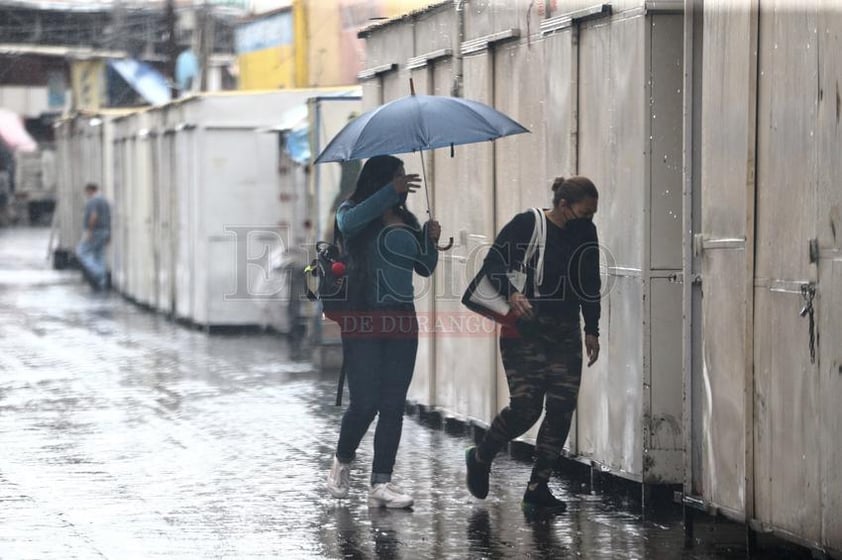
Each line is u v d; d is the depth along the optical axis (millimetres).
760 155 18547
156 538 20859
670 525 21719
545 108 25797
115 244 75688
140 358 45906
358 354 23047
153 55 105625
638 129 22375
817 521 17359
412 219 23094
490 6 28391
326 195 43125
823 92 17047
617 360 23375
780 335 18109
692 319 20781
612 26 23172
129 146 70125
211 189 54531
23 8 109875
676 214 22234
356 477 25750
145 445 29219
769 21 18281
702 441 20500
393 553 19984
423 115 22297
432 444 29359
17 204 151625
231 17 100125
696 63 20672
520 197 27094
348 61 63500
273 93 54469
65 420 32625
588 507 23094
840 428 16797
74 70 112250
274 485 24984
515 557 19766
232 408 34625
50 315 62562
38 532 21234
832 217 16922
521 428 22547
